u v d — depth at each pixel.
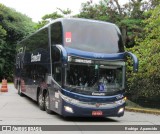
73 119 14.88
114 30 15.07
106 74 14.32
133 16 29.69
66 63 13.66
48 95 16.19
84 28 14.53
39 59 18.56
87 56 14.13
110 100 14.19
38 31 19.58
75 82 13.93
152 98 22.11
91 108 13.91
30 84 21.23
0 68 54.31
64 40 14.16
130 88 21.52
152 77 19.89
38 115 15.62
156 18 21.27
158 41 20.09
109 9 30.31
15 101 21.98
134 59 14.49
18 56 28.06
